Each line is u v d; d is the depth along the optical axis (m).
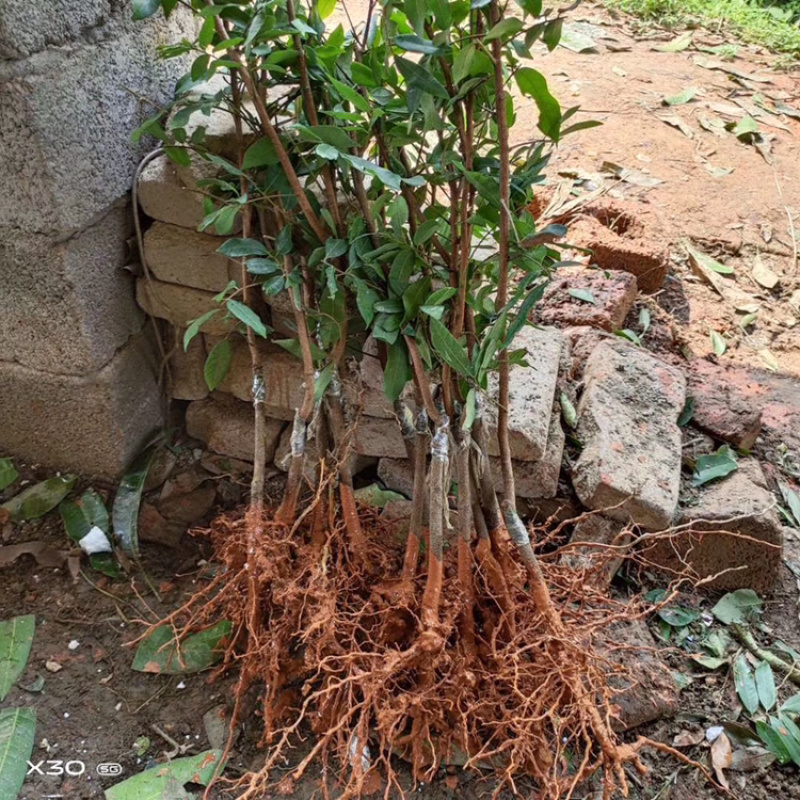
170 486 2.09
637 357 2.23
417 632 1.57
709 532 1.81
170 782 1.58
